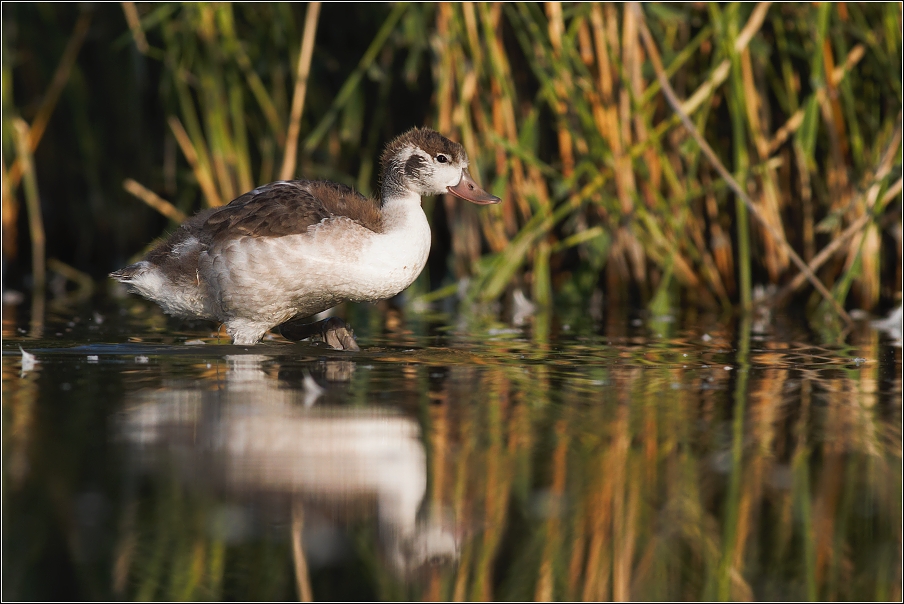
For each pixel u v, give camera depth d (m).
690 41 14.76
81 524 6.03
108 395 8.43
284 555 5.80
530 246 15.06
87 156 18.34
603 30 14.18
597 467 6.97
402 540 5.96
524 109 15.48
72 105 18.02
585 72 13.98
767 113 14.60
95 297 15.65
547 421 7.92
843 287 12.98
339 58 16.53
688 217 14.97
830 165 14.57
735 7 13.04
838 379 9.38
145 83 18.06
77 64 17.88
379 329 12.44
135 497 6.37
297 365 9.75
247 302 10.23
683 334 12.12
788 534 6.07
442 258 17.70
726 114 15.09
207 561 5.71
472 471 6.87
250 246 10.00
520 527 6.17
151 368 9.52
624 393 8.80
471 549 5.93
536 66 14.00
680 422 7.91
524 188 15.25
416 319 13.50
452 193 10.76
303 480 6.69
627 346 11.17
